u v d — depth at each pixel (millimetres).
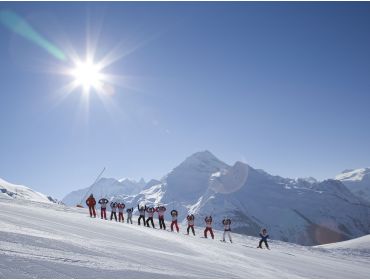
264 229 27109
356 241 57688
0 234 7617
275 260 18125
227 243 24453
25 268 5242
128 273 6316
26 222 12172
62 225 14023
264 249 25688
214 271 9656
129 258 8406
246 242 31672
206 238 26109
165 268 8125
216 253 15578
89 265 6336
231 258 14953
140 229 20312
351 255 37875
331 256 32562
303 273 14836
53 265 5758
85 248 8328
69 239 9438
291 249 33000
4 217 12344
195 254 13805
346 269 20750
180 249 14281
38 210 21078
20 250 6410
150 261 8742
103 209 30281
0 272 4828
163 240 16172
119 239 13133
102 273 5926
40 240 7926
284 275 12906
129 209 31000
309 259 23531
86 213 34125
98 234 13289
